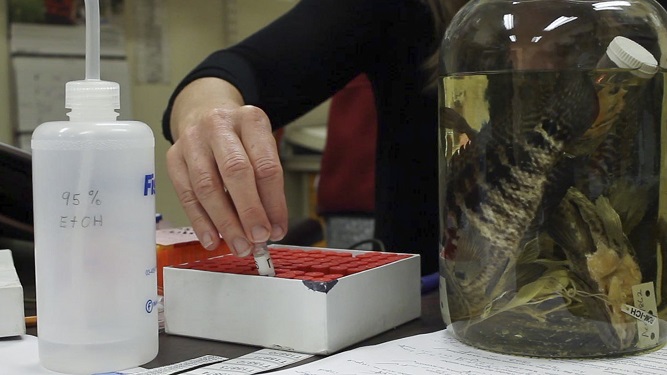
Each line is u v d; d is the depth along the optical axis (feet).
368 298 1.58
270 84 2.78
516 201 1.34
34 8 5.96
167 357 1.45
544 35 1.38
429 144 3.13
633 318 1.37
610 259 1.33
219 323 1.57
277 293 1.49
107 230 1.29
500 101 1.35
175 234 2.05
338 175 5.25
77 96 1.33
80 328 1.29
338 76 3.08
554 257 1.32
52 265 1.30
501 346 1.42
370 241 2.61
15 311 1.57
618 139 1.32
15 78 5.89
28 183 2.15
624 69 1.31
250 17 7.32
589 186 1.31
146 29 6.57
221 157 1.62
